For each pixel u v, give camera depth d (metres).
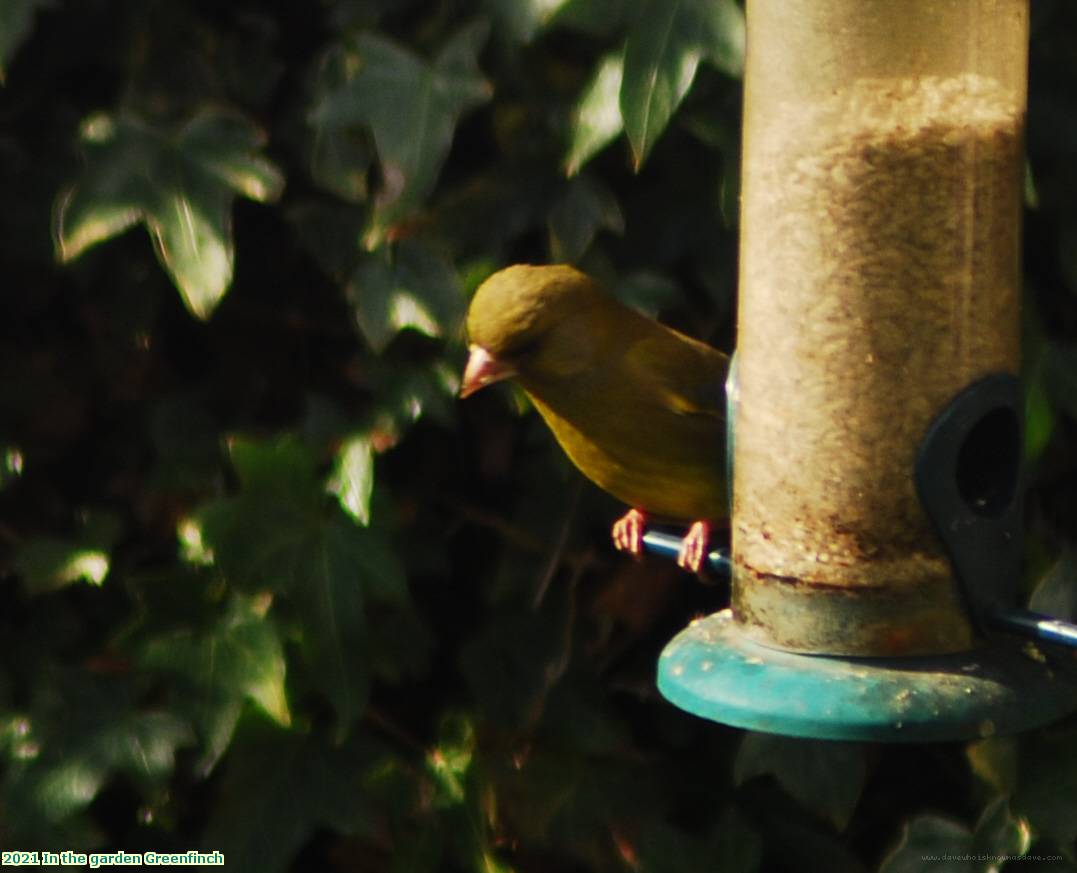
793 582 5.50
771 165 5.66
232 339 6.84
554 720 6.89
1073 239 6.46
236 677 6.38
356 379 6.65
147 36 6.61
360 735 6.72
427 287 6.40
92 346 6.93
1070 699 5.25
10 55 6.28
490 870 6.74
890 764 7.14
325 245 6.54
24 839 6.41
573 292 6.40
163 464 6.78
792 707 5.04
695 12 6.00
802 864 7.04
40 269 6.85
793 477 5.53
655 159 6.60
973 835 6.62
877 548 5.41
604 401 6.44
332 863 7.09
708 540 6.36
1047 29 6.45
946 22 5.47
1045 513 6.73
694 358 6.55
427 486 6.84
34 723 6.53
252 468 6.30
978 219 5.52
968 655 5.41
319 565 6.34
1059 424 6.68
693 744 7.12
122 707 6.52
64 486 6.93
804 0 5.57
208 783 6.77
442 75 6.23
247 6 6.68
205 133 6.34
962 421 5.45
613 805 6.92
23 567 6.65
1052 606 6.56
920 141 5.47
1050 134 6.46
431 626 6.95
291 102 6.65
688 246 6.62
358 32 6.41
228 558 6.24
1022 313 6.52
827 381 5.50
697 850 6.91
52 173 6.75
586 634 7.00
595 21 6.05
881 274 5.47
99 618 6.80
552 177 6.51
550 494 6.93
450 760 6.80
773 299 5.64
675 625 7.09
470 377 6.36
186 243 6.22
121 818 6.75
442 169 6.53
